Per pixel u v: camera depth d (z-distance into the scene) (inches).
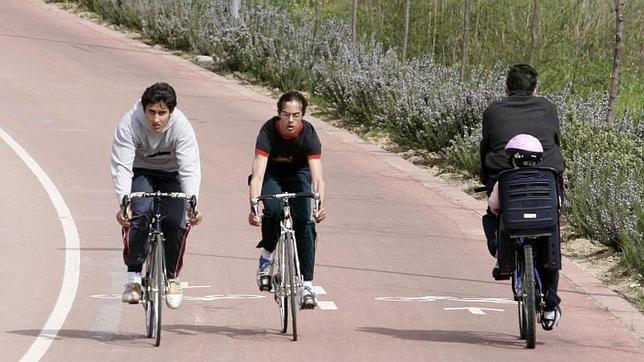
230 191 1583.4
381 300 1088.8
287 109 925.2
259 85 2488.9
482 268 1237.7
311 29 2554.1
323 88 2256.4
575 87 2511.1
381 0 2765.7
